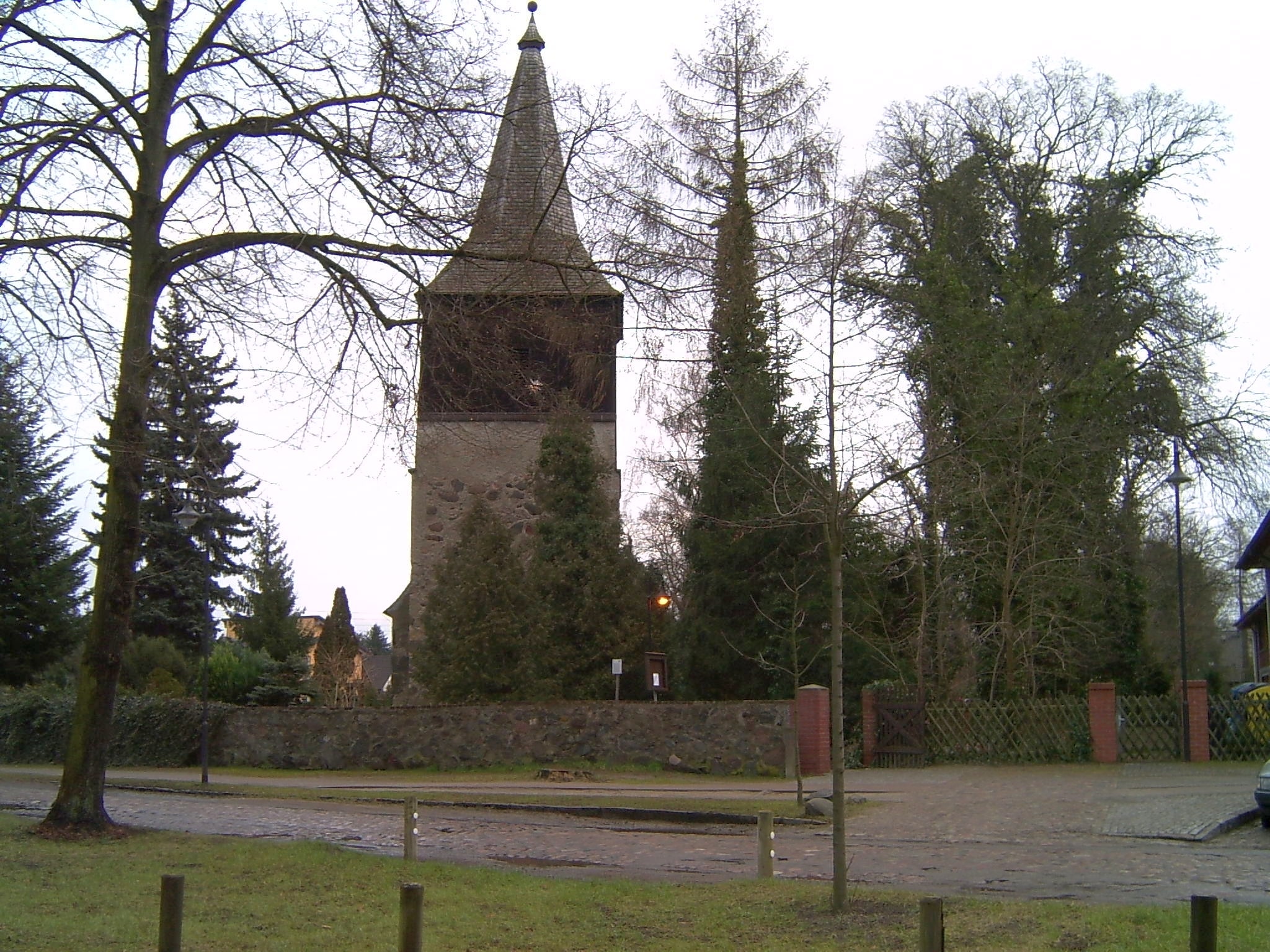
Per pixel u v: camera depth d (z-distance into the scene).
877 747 27.69
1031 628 28.83
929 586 30.75
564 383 31.52
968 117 36.12
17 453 17.91
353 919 9.62
